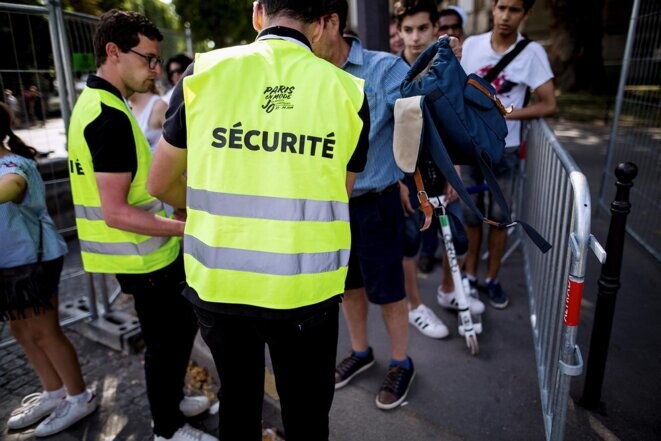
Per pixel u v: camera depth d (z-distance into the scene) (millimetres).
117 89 1935
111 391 2680
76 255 4543
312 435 1585
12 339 3227
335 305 1477
